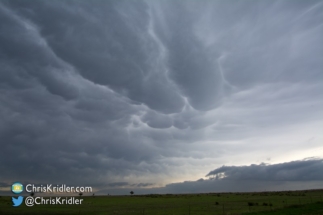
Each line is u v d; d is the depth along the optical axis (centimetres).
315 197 10675
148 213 5469
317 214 4456
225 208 6406
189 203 8550
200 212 5475
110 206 7594
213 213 5181
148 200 10719
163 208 6694
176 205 7688
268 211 4988
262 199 10169
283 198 10500
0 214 5666
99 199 11788
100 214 5469
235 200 9906
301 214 4491
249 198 11219
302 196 11981
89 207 7306
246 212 4981
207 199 10988
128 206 7506
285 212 4791
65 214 5581
